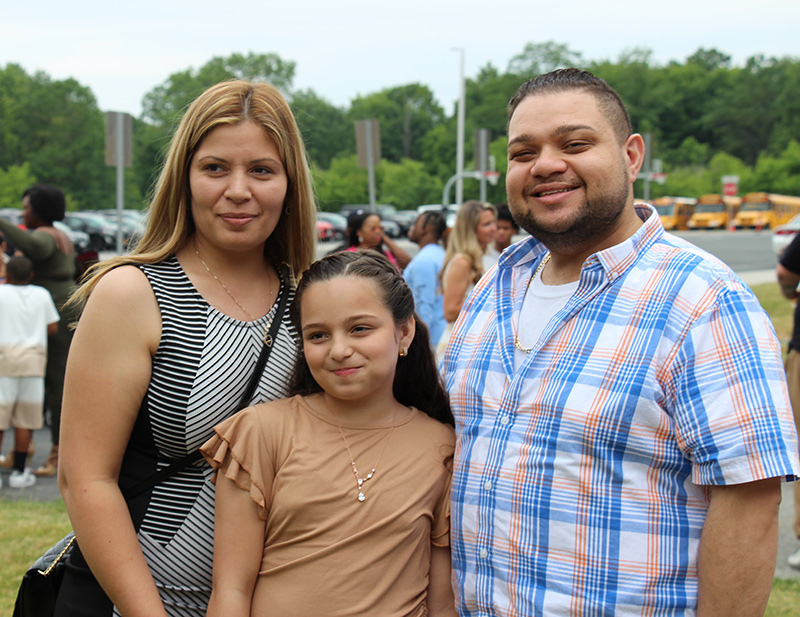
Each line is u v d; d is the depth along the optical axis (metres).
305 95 89.50
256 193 1.90
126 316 1.79
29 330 5.82
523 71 89.44
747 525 1.52
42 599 2.04
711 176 75.25
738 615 1.55
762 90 92.75
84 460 1.75
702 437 1.55
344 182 64.94
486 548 1.79
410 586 1.84
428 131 91.88
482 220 5.68
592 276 1.77
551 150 1.79
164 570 1.88
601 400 1.65
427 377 2.12
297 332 2.02
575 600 1.64
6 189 54.16
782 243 20.78
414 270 6.18
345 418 1.92
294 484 1.80
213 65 78.31
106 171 65.88
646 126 93.06
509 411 1.81
